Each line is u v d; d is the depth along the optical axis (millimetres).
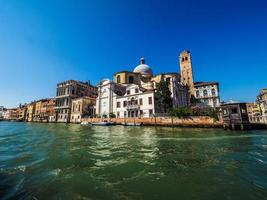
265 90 55188
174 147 13195
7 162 8672
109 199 4863
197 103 64188
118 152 11344
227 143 15031
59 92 79562
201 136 19891
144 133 23625
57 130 30453
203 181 6301
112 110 53812
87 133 24484
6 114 128875
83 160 9227
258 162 8977
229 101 29375
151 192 5363
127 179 6473
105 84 57062
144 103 46156
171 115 36062
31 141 16422
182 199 4918
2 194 5086
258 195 5168
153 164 8555
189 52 68438
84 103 66562
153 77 61031
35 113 95062
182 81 67188
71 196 5012
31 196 4980
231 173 7199
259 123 29859
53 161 8938
